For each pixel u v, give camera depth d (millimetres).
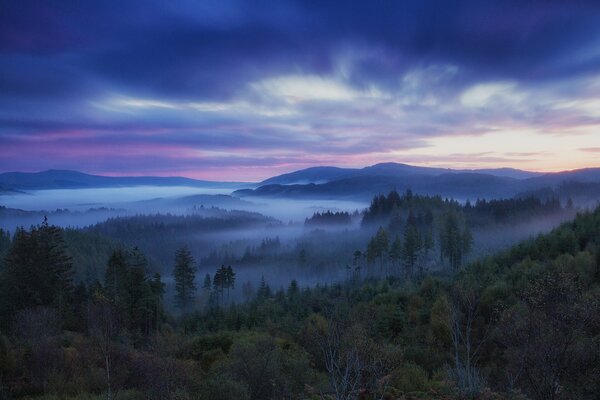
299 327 38438
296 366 18547
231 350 21625
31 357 18922
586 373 12211
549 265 41969
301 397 15219
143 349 23594
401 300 48312
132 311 46500
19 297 41125
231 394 15281
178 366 17172
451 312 16812
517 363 12859
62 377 17344
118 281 49438
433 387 15648
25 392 16422
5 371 18203
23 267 42906
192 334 47719
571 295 13586
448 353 25047
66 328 38469
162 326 50250
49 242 48438
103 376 17203
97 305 27125
